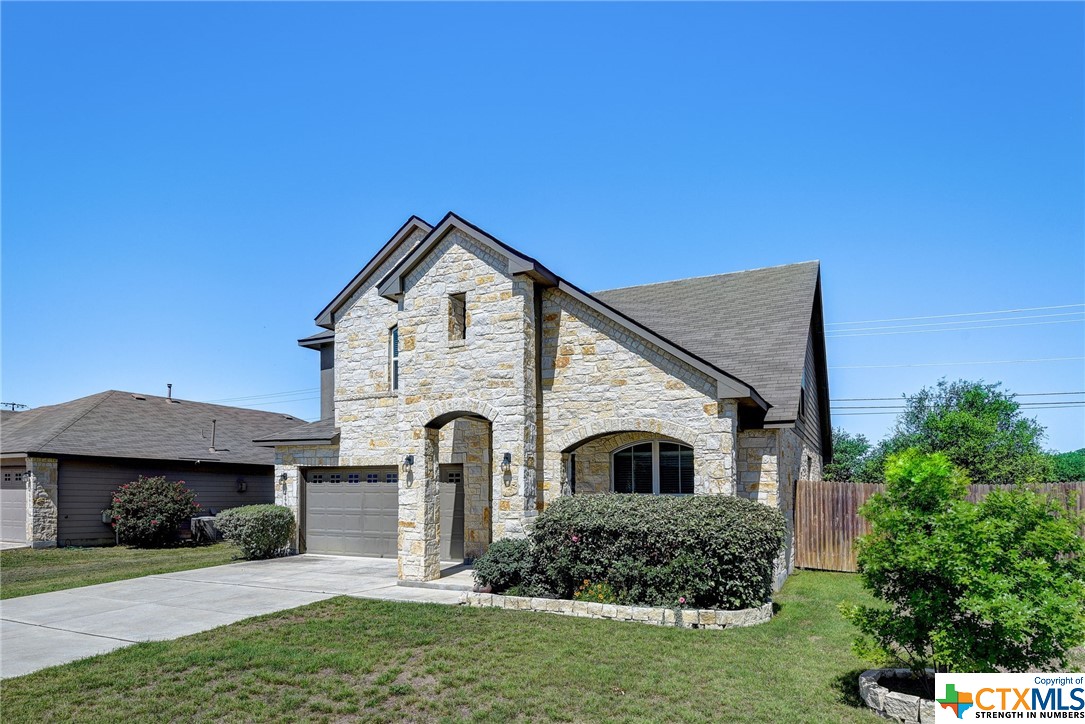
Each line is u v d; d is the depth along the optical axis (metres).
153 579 14.41
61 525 21.95
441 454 16.50
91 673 7.82
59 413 26.30
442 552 16.47
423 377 14.16
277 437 19.28
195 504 23.98
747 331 16.66
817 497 16.05
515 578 11.71
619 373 13.55
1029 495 6.45
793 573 15.32
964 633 6.24
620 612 10.25
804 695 7.09
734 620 9.91
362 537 18.06
